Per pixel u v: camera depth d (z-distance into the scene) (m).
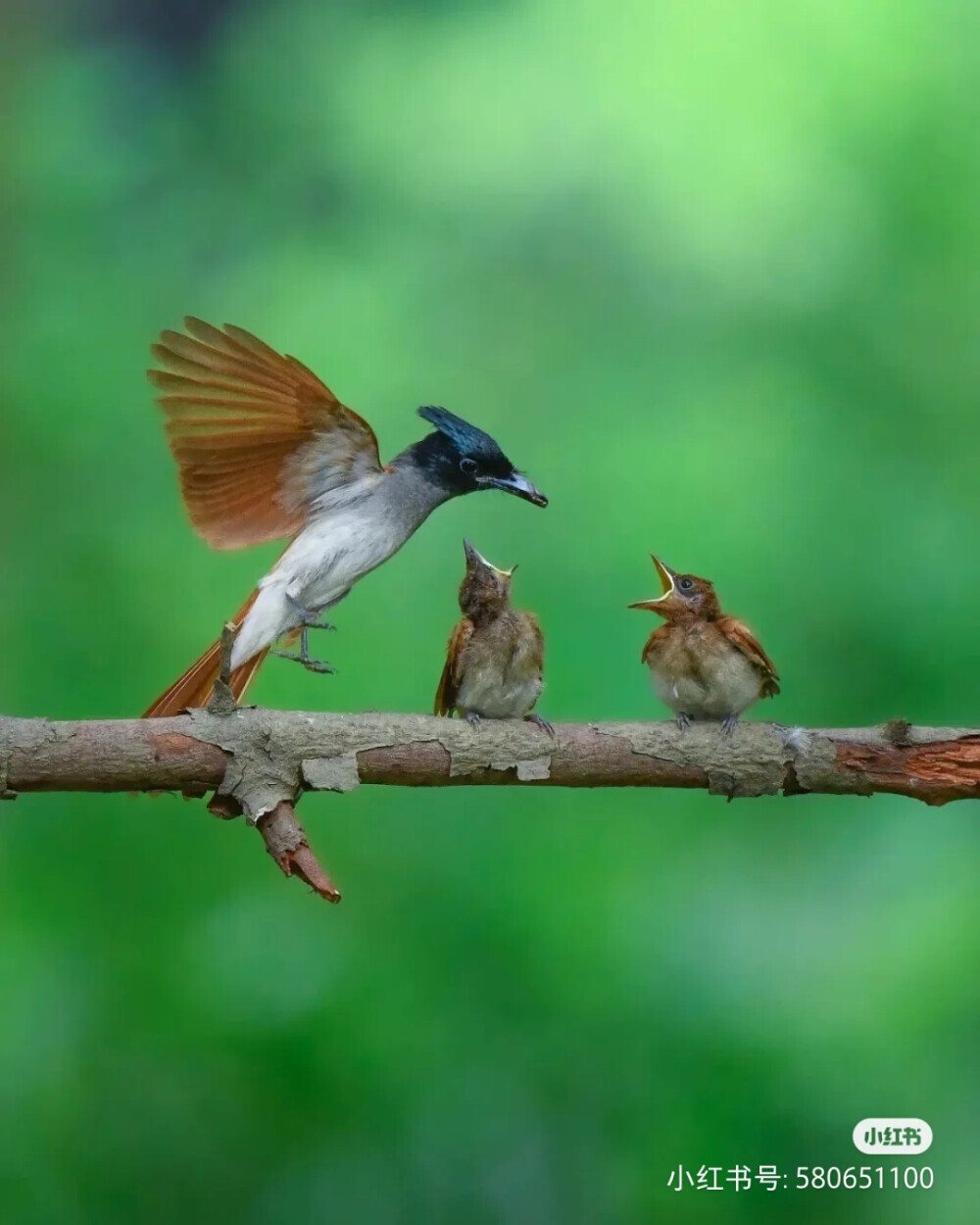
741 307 15.23
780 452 14.48
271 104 17.23
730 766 9.02
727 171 15.09
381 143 16.41
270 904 13.02
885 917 13.33
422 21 16.88
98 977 12.59
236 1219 12.34
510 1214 12.46
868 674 13.80
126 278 16.30
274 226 16.89
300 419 10.36
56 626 13.77
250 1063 12.41
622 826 13.69
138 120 17.28
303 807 13.37
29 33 17.75
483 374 15.67
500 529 14.62
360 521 10.74
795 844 13.85
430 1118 12.58
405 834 13.40
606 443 15.13
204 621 13.94
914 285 14.86
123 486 14.55
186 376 10.07
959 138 14.78
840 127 14.91
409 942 12.99
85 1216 12.19
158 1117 12.44
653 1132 12.62
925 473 14.47
